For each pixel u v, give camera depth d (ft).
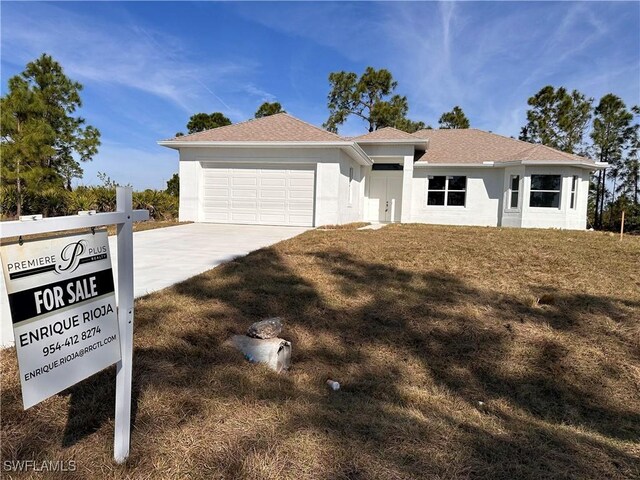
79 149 65.72
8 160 49.88
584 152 83.97
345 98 100.73
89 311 6.10
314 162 45.19
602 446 9.22
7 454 7.08
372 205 65.00
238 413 8.86
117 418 6.95
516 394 12.32
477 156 60.34
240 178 46.91
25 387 5.08
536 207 54.34
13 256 4.96
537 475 7.64
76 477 6.68
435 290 19.54
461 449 8.32
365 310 16.85
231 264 22.82
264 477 6.94
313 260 24.76
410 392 11.78
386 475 7.22
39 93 59.26
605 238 38.32
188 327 13.09
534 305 17.98
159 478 6.76
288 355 12.56
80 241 5.92
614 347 14.52
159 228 41.37
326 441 8.11
